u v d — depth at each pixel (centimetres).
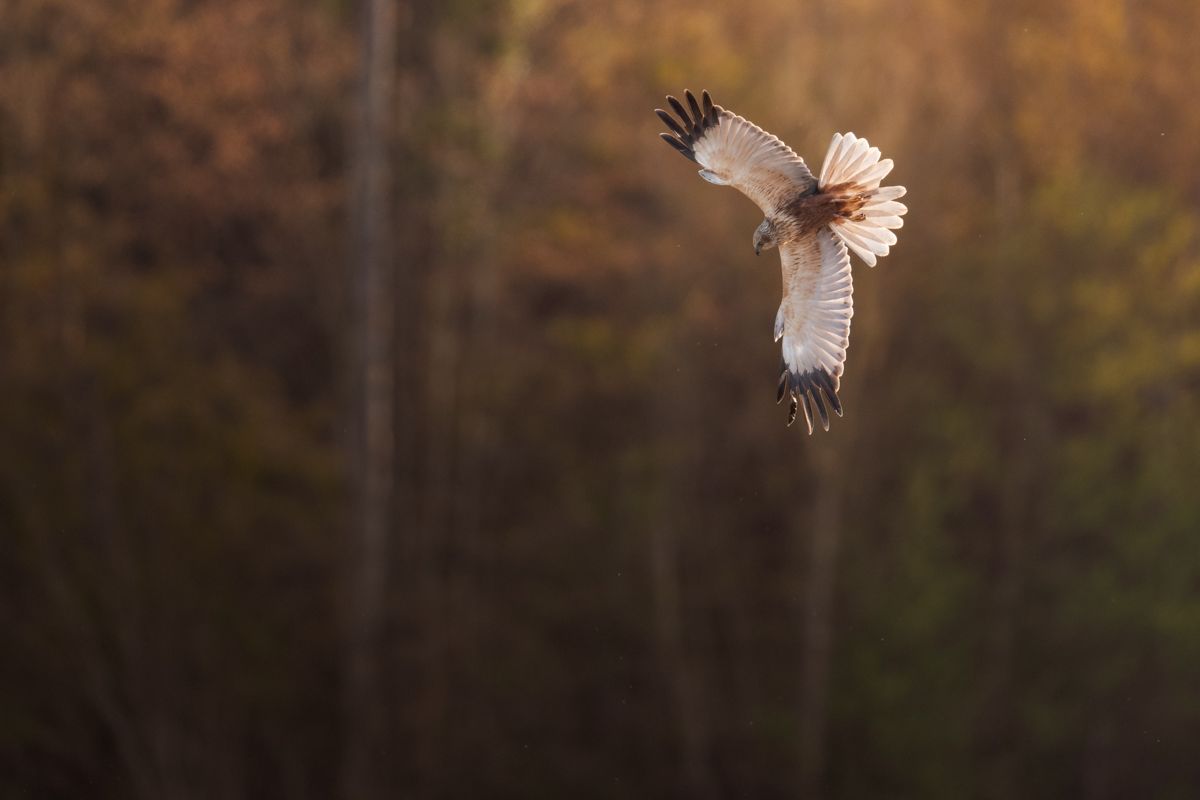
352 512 3142
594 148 3338
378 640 3148
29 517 3028
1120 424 3106
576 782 3266
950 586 3042
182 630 3117
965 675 3088
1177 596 3025
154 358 3114
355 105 3119
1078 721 3106
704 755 3269
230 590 3159
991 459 3117
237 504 3142
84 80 3012
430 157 3281
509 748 3269
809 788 3131
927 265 3178
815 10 3169
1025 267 3109
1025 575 3123
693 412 3309
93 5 2970
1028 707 3100
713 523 3344
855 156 913
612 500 3331
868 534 3128
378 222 3083
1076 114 3194
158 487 3105
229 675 3158
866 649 3075
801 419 3228
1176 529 3042
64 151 3025
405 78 3347
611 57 3331
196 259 3297
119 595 3055
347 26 3284
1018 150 3212
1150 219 3119
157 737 3078
